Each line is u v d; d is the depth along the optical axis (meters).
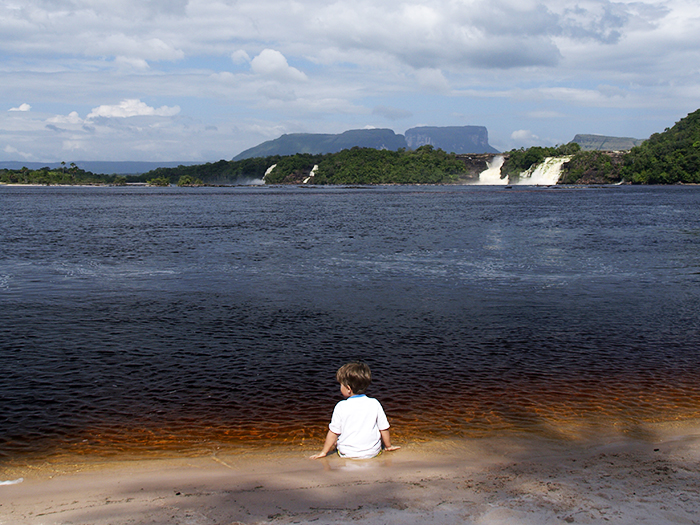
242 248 30.73
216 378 10.20
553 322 14.49
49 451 7.19
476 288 19.30
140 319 14.81
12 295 17.95
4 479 6.25
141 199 113.00
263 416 8.43
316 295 18.12
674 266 24.08
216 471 6.34
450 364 11.00
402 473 5.88
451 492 5.15
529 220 52.03
